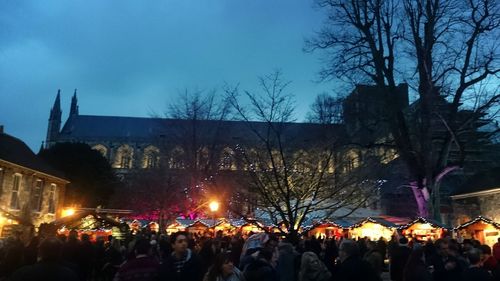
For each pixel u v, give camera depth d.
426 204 28.12
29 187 34.09
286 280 7.88
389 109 28.64
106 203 60.09
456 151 41.28
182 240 6.45
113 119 106.56
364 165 15.59
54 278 4.59
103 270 14.30
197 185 32.12
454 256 8.02
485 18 28.45
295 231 11.23
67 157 58.25
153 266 6.11
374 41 30.69
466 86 28.62
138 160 94.31
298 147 13.90
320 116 20.12
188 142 41.00
